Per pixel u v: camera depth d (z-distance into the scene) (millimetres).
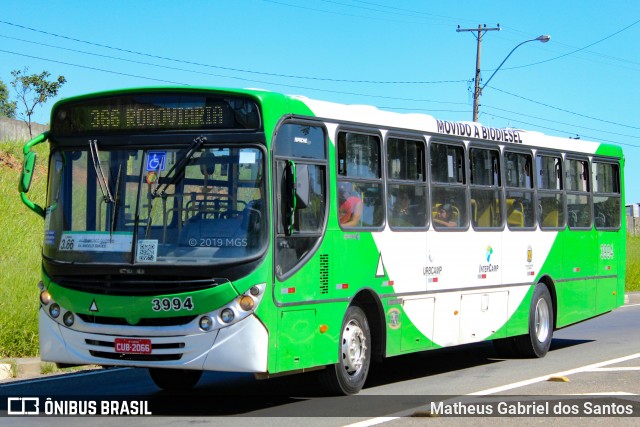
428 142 12250
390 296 11297
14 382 12086
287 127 9680
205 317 8961
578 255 15953
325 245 10141
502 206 13867
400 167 11688
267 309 9102
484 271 13320
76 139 9789
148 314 9031
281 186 9477
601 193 16922
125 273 9148
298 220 9672
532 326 14484
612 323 21125
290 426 8664
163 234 9195
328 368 10430
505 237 13875
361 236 10781
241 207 9203
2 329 13672
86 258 9375
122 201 9398
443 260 12391
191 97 9453
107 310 9172
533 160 14789
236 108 9352
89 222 9500
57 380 12250
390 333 11297
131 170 9453
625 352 15156
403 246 11578
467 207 13016
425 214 12086
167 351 9000
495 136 13820
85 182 9625
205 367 8945
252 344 8961
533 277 14562
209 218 9211
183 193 9281
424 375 12625
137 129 9539
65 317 9445
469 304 12945
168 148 9406
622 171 17656
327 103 10469
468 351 15750
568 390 10938
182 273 8992
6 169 27484
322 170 10250
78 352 9367
